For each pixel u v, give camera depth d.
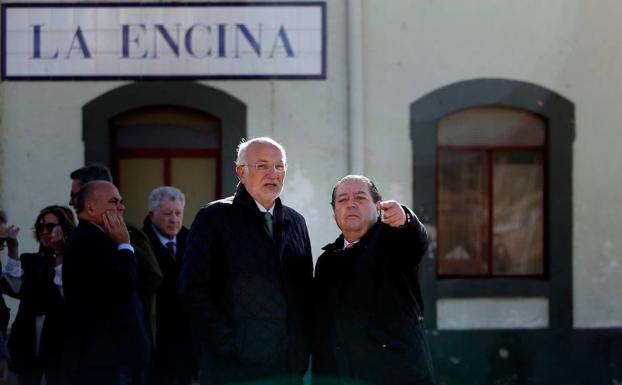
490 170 15.64
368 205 8.84
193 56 15.10
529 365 15.38
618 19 15.43
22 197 15.06
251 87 15.16
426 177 15.28
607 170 15.47
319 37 15.20
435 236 15.30
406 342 8.59
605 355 15.47
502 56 15.33
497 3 15.33
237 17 15.13
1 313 11.44
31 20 15.09
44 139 15.08
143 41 15.09
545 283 15.41
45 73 15.08
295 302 8.88
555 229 15.41
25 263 11.23
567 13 15.39
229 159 15.13
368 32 15.24
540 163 15.70
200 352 8.89
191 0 15.09
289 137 15.20
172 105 15.16
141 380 9.94
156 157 15.41
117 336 9.48
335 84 15.22
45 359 10.85
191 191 15.41
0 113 15.05
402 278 8.73
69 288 9.55
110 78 15.09
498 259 15.68
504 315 15.38
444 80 15.29
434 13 15.27
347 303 8.67
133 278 9.56
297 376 8.86
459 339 15.29
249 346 8.61
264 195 8.90
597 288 15.51
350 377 8.62
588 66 15.41
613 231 15.52
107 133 15.09
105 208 9.64
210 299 8.69
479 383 15.30
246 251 8.75
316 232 15.22
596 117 15.45
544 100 15.38
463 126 15.59
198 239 8.80
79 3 15.09
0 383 10.55
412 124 15.24
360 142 15.10
